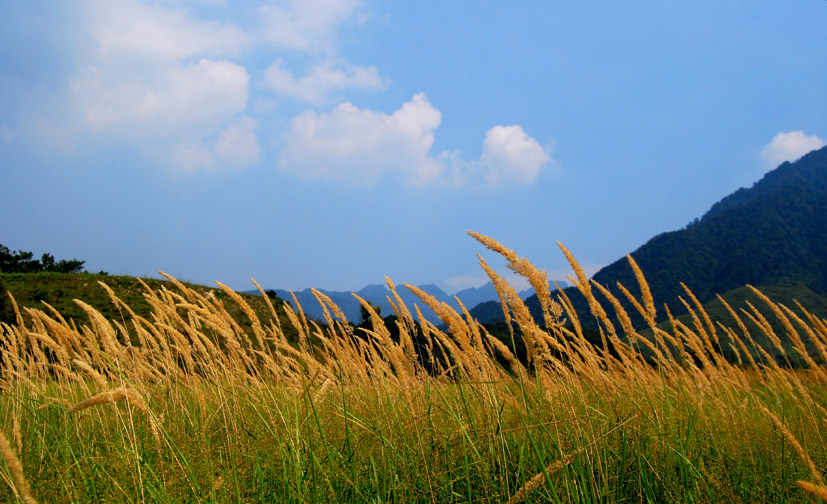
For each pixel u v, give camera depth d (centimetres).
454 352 293
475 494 278
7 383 483
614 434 308
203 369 405
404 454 301
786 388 389
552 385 306
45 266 5178
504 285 259
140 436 346
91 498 281
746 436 335
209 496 269
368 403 393
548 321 279
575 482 247
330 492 279
